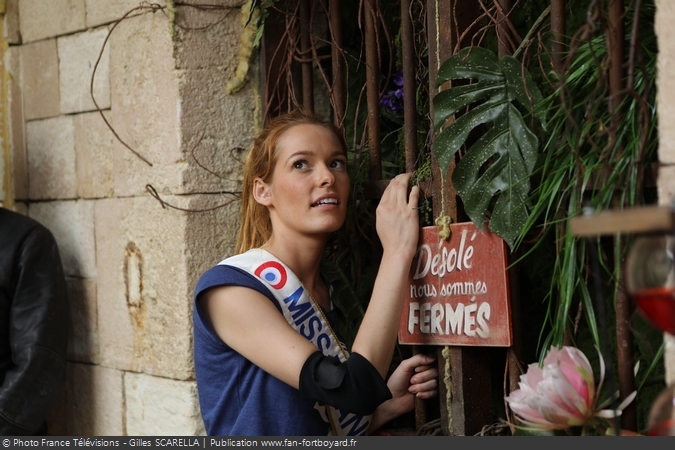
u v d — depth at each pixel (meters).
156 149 2.31
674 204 0.78
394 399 1.92
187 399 2.23
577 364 1.33
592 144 1.38
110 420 2.53
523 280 1.97
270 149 1.80
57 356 2.49
